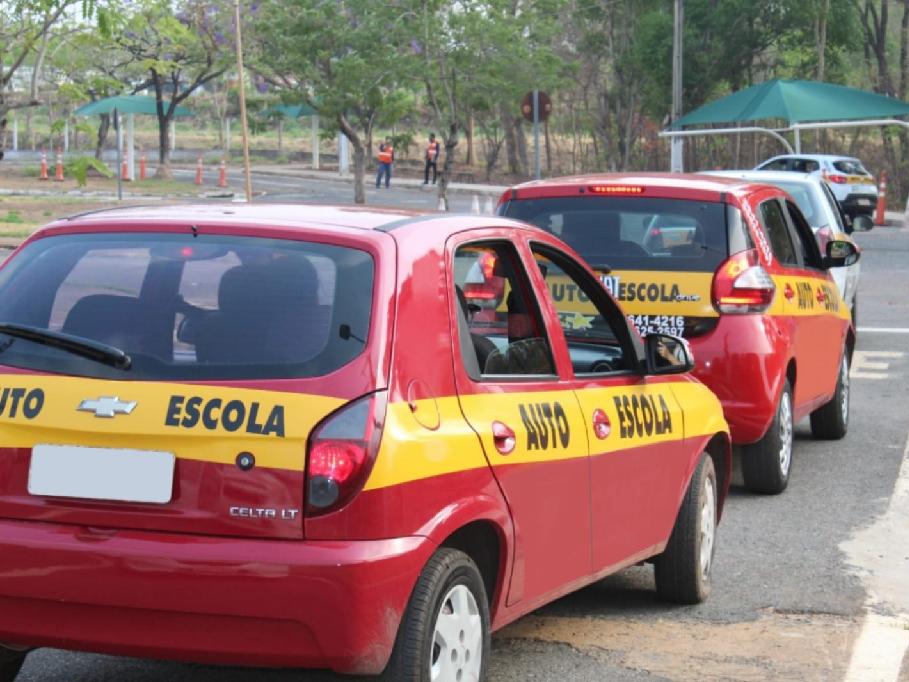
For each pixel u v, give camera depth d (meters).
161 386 4.37
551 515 5.29
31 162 67.12
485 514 4.75
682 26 49.44
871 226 15.15
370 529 4.23
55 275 4.76
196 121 105.62
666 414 6.39
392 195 50.47
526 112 25.81
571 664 5.91
